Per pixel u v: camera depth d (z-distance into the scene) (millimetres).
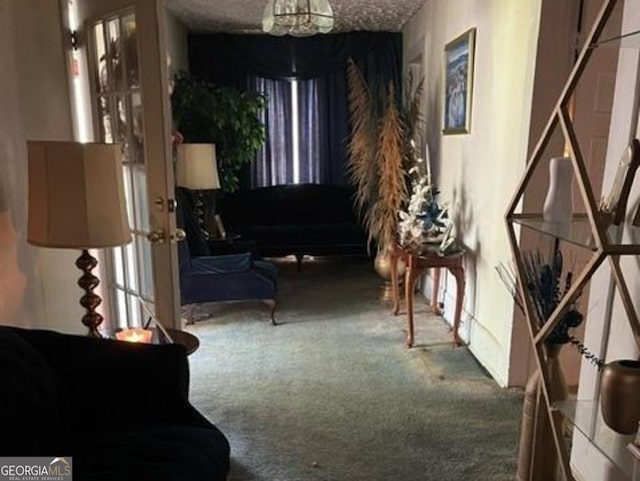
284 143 6035
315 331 3715
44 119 2555
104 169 1895
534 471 2012
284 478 2113
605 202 1632
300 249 5461
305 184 6047
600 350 1913
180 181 4324
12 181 2285
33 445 1448
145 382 1729
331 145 6035
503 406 2668
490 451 2297
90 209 1878
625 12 1775
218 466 1608
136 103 2518
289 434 2426
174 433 1641
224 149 5023
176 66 5102
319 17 3293
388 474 2145
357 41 5836
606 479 1889
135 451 1526
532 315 1778
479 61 3262
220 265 3684
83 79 2787
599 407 1737
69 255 2781
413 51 5180
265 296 3773
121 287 2928
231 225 5719
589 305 1991
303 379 2971
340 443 2354
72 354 1725
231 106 4902
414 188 4035
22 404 1456
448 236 3432
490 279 3088
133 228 2729
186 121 4852
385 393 2807
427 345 3461
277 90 5938
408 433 2434
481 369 3100
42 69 2539
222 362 3193
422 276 4594
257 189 5969
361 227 5551
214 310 4148
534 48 2506
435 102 4316
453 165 3824
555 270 1935
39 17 2514
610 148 1863
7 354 1532
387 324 3859
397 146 4273
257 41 5809
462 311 3562
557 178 1797
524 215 1894
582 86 2510
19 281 2334
